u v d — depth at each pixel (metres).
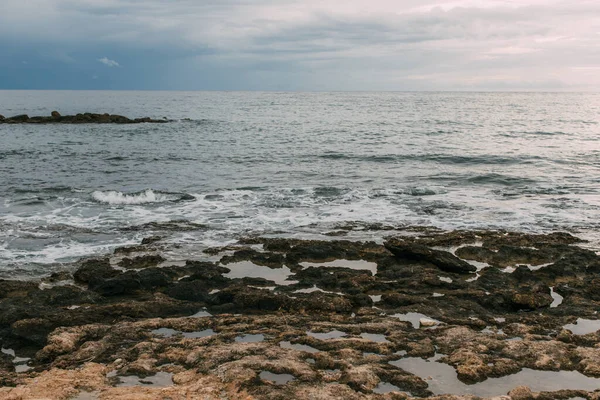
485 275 13.01
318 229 18.00
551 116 80.94
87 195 23.08
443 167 31.06
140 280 12.27
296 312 10.82
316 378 7.57
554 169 30.12
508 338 9.27
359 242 15.79
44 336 9.46
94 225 18.47
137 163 32.59
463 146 40.62
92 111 98.06
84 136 48.78
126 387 7.35
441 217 19.67
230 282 12.58
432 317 10.31
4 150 37.47
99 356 8.57
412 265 13.82
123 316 10.39
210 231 17.70
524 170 29.81
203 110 103.00
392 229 17.94
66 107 112.75
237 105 127.12
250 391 7.17
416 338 9.12
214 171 29.80
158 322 9.83
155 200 22.28
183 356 8.38
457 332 9.32
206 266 13.64
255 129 57.34
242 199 22.59
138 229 17.88
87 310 10.44
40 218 19.28
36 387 7.33
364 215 19.98
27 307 10.62
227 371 7.66
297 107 115.75
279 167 31.19
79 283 13.02
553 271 13.29
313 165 31.92
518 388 7.36
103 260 14.31
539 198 22.89
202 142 44.31
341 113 90.75
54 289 11.73
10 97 192.62
